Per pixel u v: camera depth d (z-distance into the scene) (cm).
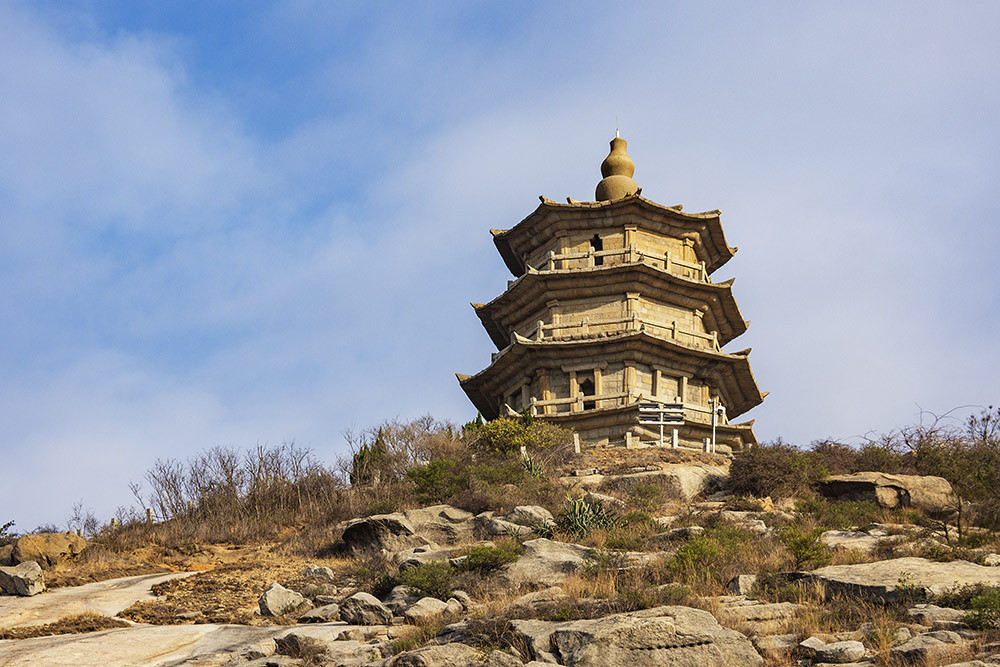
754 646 2203
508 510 4209
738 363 6184
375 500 4838
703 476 4594
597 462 5038
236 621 3134
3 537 4619
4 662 2606
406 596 3023
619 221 6188
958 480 4009
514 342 5972
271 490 5238
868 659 2103
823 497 4212
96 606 3359
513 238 6494
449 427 5591
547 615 2455
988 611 2259
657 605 2431
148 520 5150
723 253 6600
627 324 5919
